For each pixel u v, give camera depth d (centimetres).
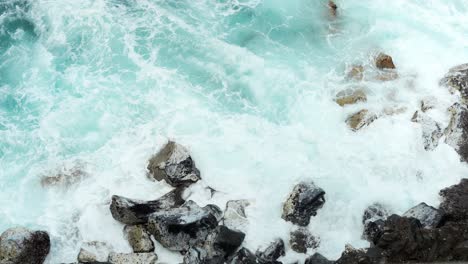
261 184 1546
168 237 1409
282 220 1477
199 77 1809
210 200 1517
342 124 1689
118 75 1806
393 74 1805
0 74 1814
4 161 1606
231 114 1716
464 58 1862
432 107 1700
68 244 1447
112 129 1675
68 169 1580
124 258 1390
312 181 1532
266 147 1631
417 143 1627
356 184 1543
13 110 1728
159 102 1738
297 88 1781
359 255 1356
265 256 1386
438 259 1362
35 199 1533
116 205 1447
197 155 1600
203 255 1373
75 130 1675
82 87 1777
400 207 1506
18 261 1364
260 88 1784
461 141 1606
